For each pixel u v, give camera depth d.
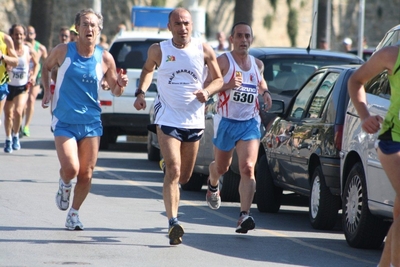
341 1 141.38
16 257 22.77
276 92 37.50
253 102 27.52
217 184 29.36
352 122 27.02
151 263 22.64
